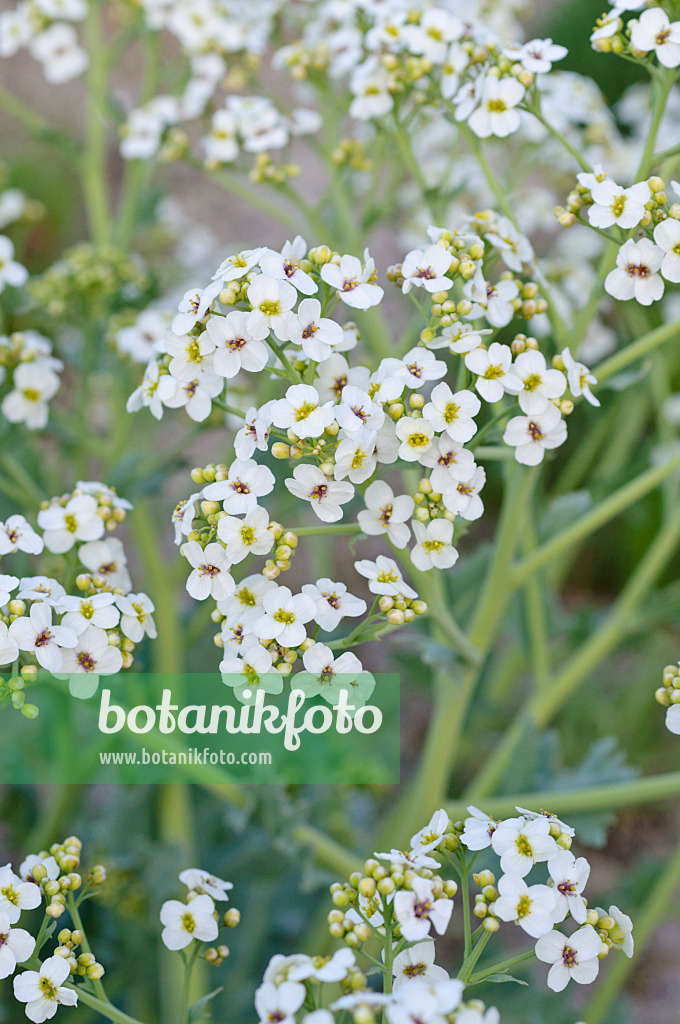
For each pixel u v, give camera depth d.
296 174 0.54
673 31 0.44
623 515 0.85
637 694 0.73
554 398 0.42
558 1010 0.55
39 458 0.56
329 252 0.42
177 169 1.17
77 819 0.59
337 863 0.50
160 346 0.43
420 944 0.39
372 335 0.53
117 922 0.54
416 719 0.78
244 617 0.41
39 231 1.07
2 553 0.42
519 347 0.42
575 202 0.44
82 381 0.56
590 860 0.71
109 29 1.27
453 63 0.49
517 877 0.39
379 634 0.42
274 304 0.41
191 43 0.58
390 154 0.59
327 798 0.57
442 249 0.42
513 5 0.62
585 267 0.62
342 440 0.41
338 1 0.53
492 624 0.49
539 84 0.57
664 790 0.48
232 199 1.15
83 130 1.19
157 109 0.59
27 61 1.31
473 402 0.41
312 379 0.42
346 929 0.39
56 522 0.44
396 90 0.50
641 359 0.48
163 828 0.55
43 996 0.39
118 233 0.61
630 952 0.39
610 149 0.60
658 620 0.55
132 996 0.55
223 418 0.54
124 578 0.44
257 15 0.60
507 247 0.45
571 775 0.51
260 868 0.55
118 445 0.55
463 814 0.50
